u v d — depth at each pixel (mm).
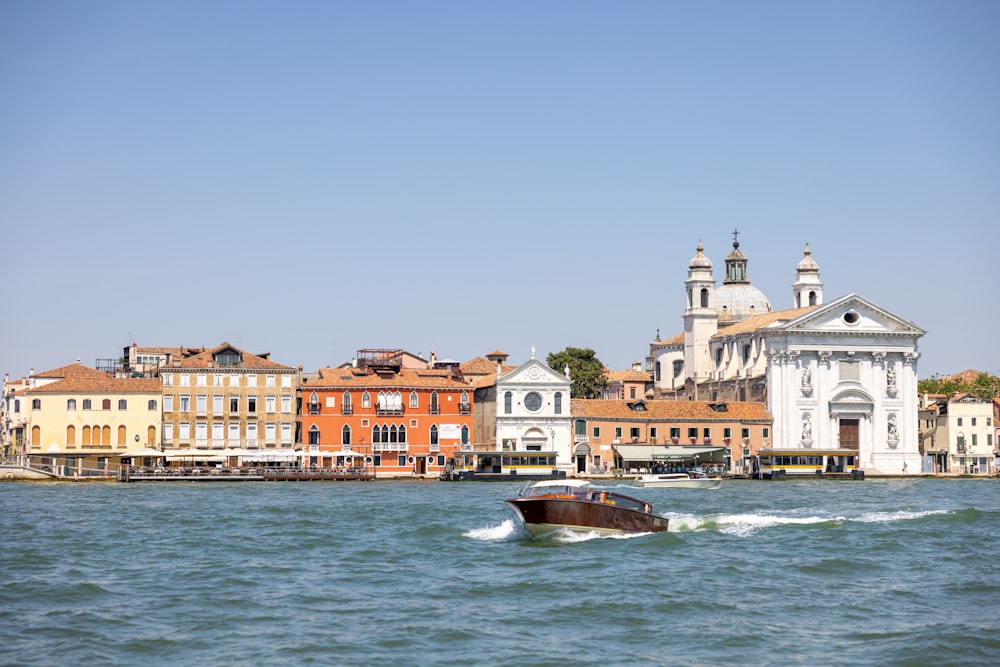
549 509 72562
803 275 199125
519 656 45375
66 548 70750
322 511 93812
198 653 45688
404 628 49312
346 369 155375
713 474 153000
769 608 53188
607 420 160625
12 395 162000
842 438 169500
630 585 57969
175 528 81188
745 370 177750
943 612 52531
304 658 45031
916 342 171500
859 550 69688
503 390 155750
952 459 177125
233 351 149125
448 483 142250
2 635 48062
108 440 145500
